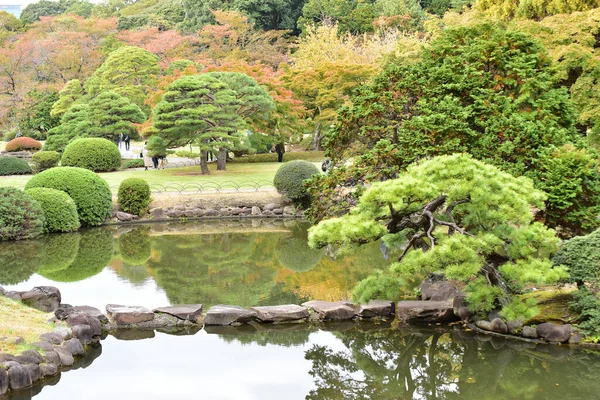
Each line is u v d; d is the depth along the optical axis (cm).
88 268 1492
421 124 1120
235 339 993
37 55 4597
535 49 1305
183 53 4638
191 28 5216
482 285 947
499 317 972
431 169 920
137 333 1019
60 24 5278
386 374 863
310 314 1091
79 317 976
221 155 2966
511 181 930
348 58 3650
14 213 1856
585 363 853
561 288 1023
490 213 923
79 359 896
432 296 1115
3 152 3753
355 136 1280
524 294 1015
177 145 2831
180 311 1067
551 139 1135
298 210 2362
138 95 3953
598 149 1576
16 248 1744
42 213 1941
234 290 1279
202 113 2602
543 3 2158
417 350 941
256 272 1454
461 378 841
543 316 949
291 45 4725
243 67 3170
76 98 4166
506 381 816
